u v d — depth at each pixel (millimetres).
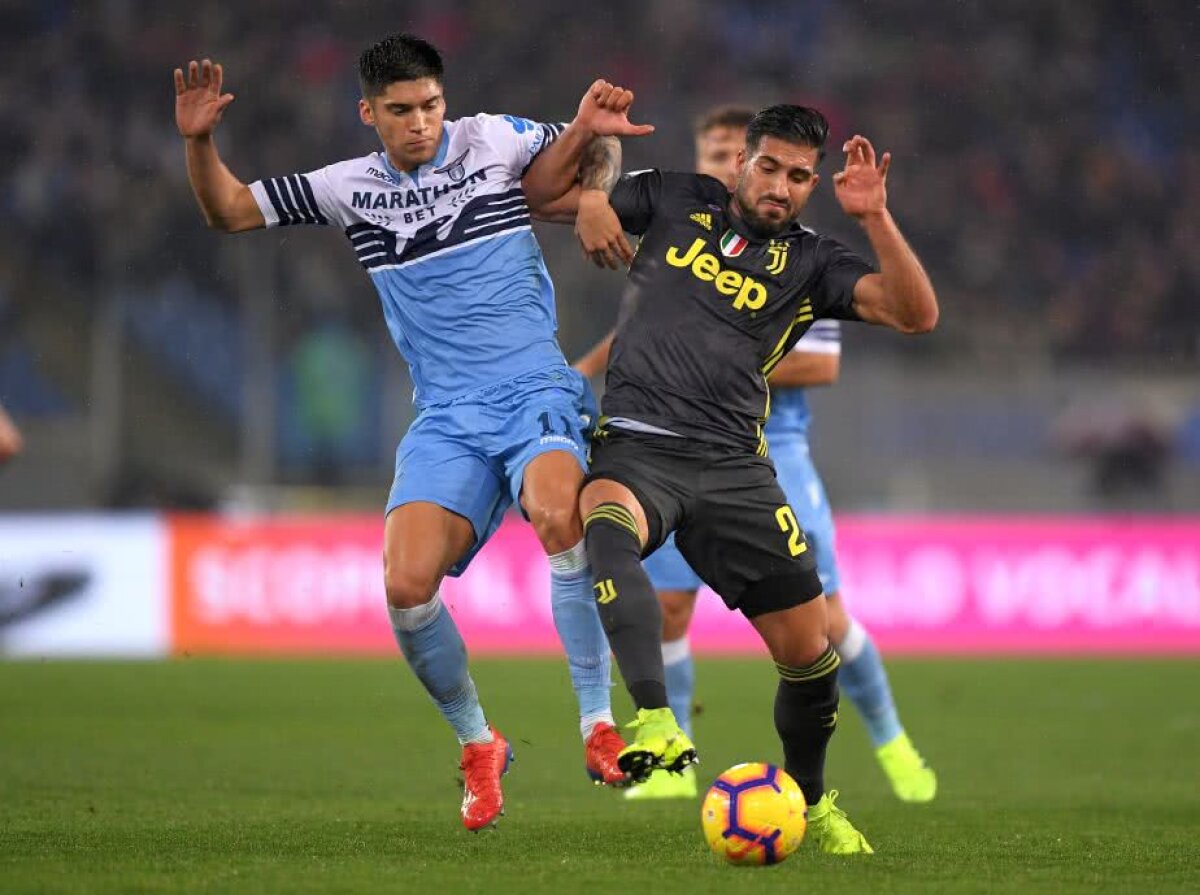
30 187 74062
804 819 17000
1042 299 77188
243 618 53312
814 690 18156
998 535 54438
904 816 23188
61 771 27500
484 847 18875
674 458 17922
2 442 19875
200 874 16250
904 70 85562
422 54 18906
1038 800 25344
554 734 34594
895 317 18109
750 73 84312
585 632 18781
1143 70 87125
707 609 55656
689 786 25953
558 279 66250
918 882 16344
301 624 53344
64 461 62312
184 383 63938
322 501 60594
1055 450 63844
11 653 52750
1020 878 16766
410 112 18875
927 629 54125
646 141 80188
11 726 34844
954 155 82750
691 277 18438
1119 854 18797
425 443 19281
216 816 21875
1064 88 85812
